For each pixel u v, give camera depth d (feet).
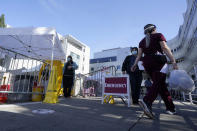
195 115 5.78
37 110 5.93
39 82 13.34
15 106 6.93
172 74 5.85
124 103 11.14
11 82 11.31
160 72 5.49
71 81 15.65
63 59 23.76
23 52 25.77
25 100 10.40
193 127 3.83
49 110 6.09
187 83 5.45
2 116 4.58
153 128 3.69
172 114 5.97
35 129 3.34
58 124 3.88
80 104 9.20
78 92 22.57
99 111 6.48
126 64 11.66
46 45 21.93
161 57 5.57
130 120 4.65
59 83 17.11
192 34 26.86
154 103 11.80
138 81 10.79
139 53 6.41
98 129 3.49
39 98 10.89
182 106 9.72
